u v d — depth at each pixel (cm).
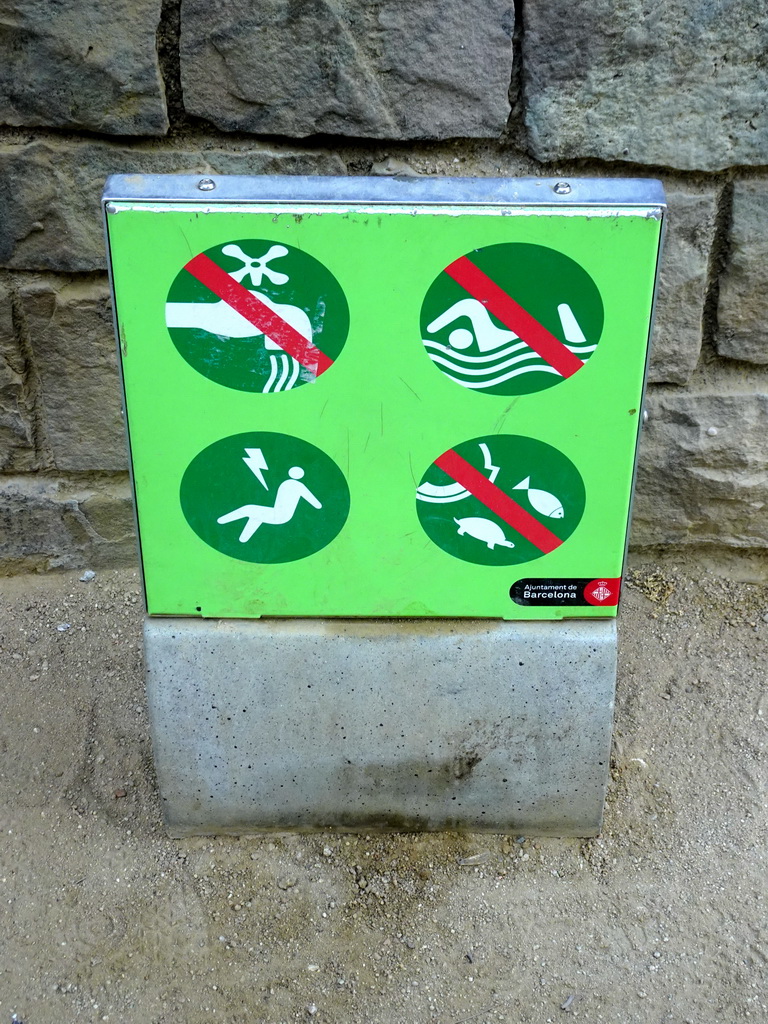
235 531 181
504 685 191
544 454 174
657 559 288
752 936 194
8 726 235
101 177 232
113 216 156
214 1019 179
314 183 160
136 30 217
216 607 188
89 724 236
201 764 199
